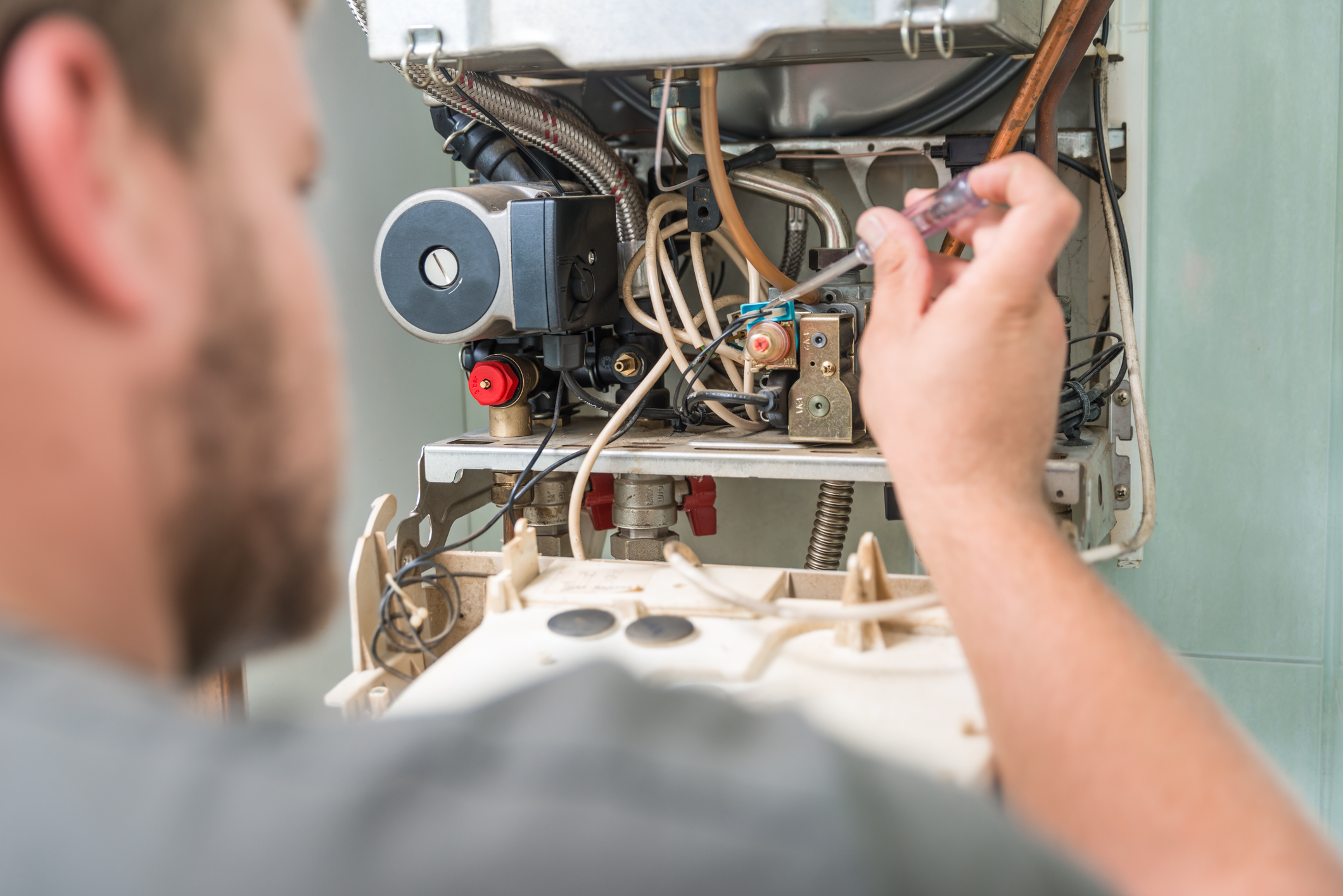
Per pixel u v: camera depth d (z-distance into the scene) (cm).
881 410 52
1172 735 34
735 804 17
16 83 18
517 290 106
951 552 46
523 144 125
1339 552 131
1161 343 135
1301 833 31
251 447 24
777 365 102
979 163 122
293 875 16
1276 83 127
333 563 29
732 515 154
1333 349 129
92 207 19
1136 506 133
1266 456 133
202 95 22
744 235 106
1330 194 127
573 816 17
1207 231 131
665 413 114
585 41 89
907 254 55
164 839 16
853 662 73
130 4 21
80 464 20
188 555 24
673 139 117
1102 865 34
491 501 125
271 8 26
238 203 23
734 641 76
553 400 123
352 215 142
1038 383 50
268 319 24
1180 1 128
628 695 20
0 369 19
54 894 16
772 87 121
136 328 21
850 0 83
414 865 16
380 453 149
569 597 84
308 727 19
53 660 19
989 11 80
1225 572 137
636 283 122
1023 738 38
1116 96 127
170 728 18
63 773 17
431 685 70
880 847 17
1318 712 136
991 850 18
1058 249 51
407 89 156
